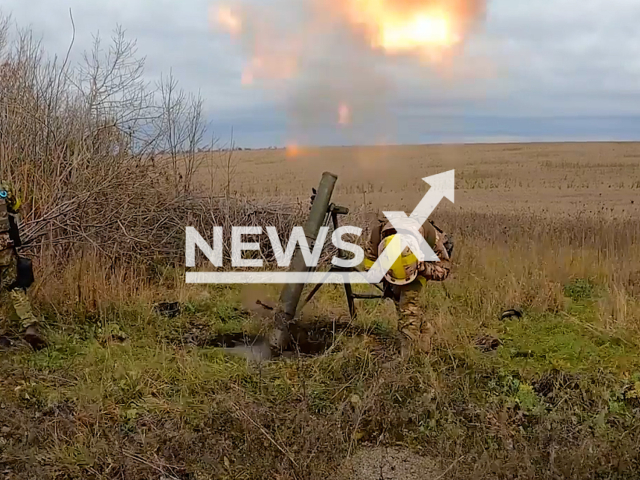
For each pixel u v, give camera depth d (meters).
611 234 11.35
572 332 6.29
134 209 8.11
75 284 6.65
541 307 7.00
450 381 4.79
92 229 7.40
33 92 8.27
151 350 5.51
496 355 5.63
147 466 3.67
